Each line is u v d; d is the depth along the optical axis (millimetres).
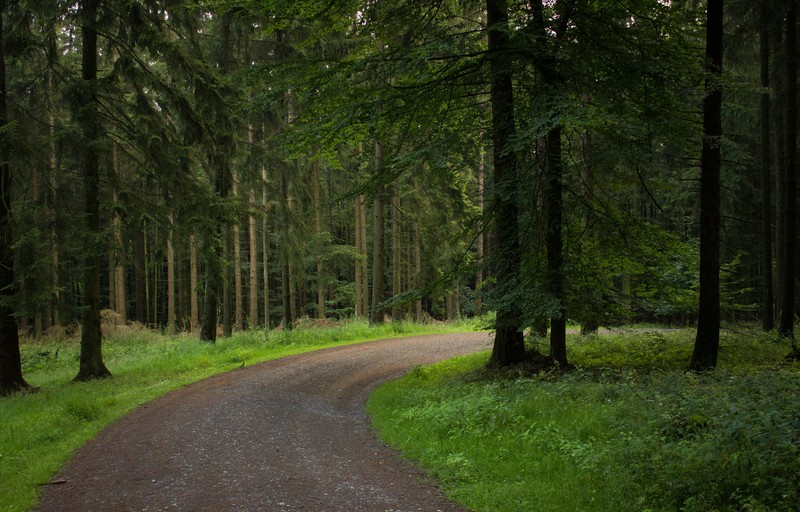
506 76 10945
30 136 12914
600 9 10414
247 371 15367
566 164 11781
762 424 4883
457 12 12930
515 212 11430
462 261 12266
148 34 14164
